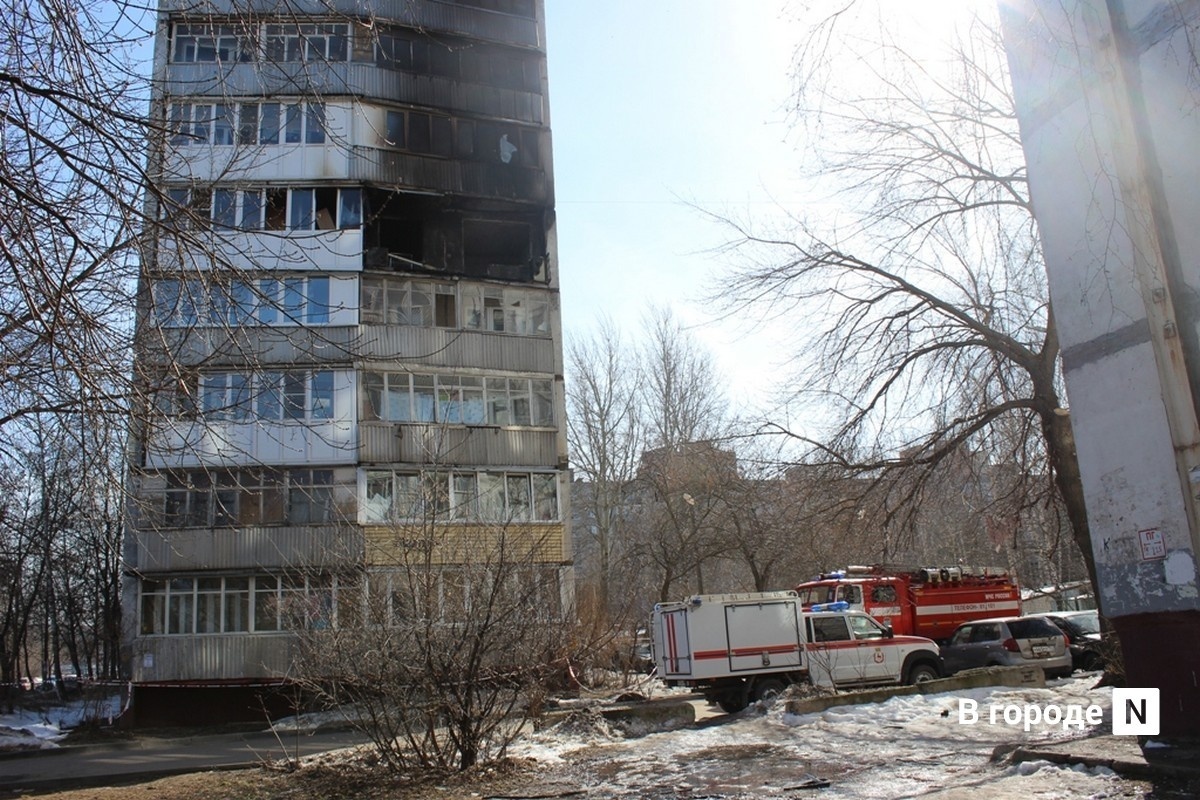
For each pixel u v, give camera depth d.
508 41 27.72
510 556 10.61
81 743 18.59
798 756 9.45
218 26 6.68
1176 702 6.90
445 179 25.98
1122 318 7.27
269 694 21.91
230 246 7.95
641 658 24.05
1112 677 12.89
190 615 21.97
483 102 27.06
